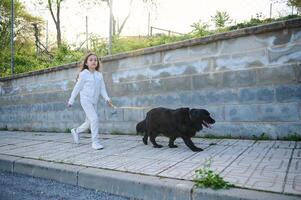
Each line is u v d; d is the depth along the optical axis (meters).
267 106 5.40
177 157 4.37
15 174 4.70
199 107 6.15
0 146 6.40
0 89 10.71
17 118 10.15
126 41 12.68
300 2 10.52
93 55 5.73
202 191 2.88
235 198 2.68
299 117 5.12
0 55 15.80
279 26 5.19
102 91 5.87
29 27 22.41
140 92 7.01
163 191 3.13
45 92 9.11
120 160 4.36
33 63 15.74
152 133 5.34
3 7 19.39
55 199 3.38
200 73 6.11
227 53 5.79
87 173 3.82
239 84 5.67
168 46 6.46
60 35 23.72
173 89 6.49
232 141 5.45
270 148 4.61
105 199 3.35
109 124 7.58
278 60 5.28
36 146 6.14
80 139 6.87
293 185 2.80
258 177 3.12
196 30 12.55
